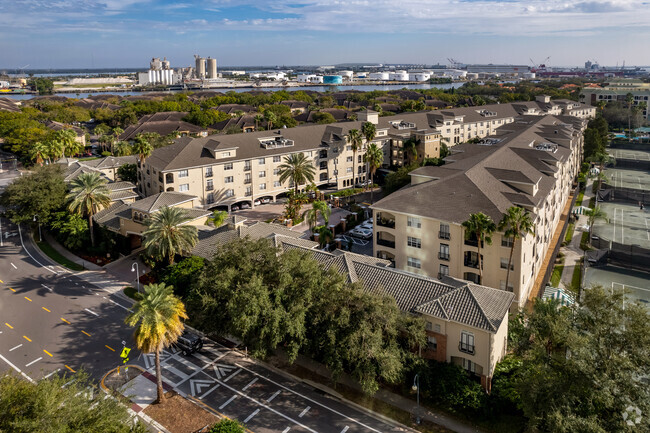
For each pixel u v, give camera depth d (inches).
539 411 1443.2
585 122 6309.1
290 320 1736.0
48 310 2438.5
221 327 1910.7
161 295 1653.5
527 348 1808.6
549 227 3198.8
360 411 1727.4
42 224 3472.0
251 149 4343.0
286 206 4087.1
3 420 1170.6
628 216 4114.2
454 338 1807.3
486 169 2952.8
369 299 1731.1
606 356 1440.7
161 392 1738.4
